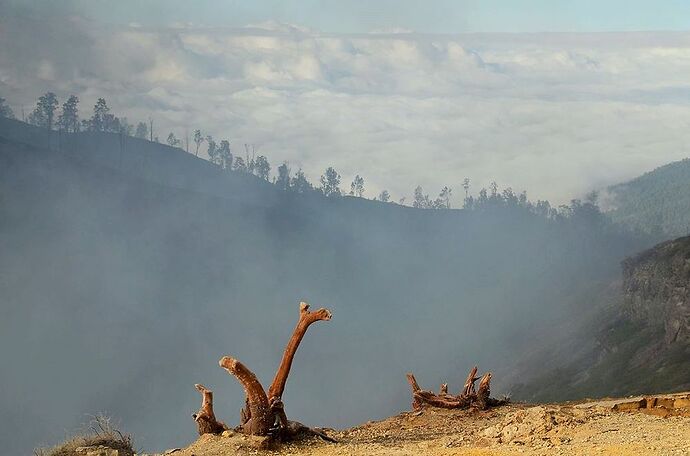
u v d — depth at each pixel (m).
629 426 14.47
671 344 165.00
